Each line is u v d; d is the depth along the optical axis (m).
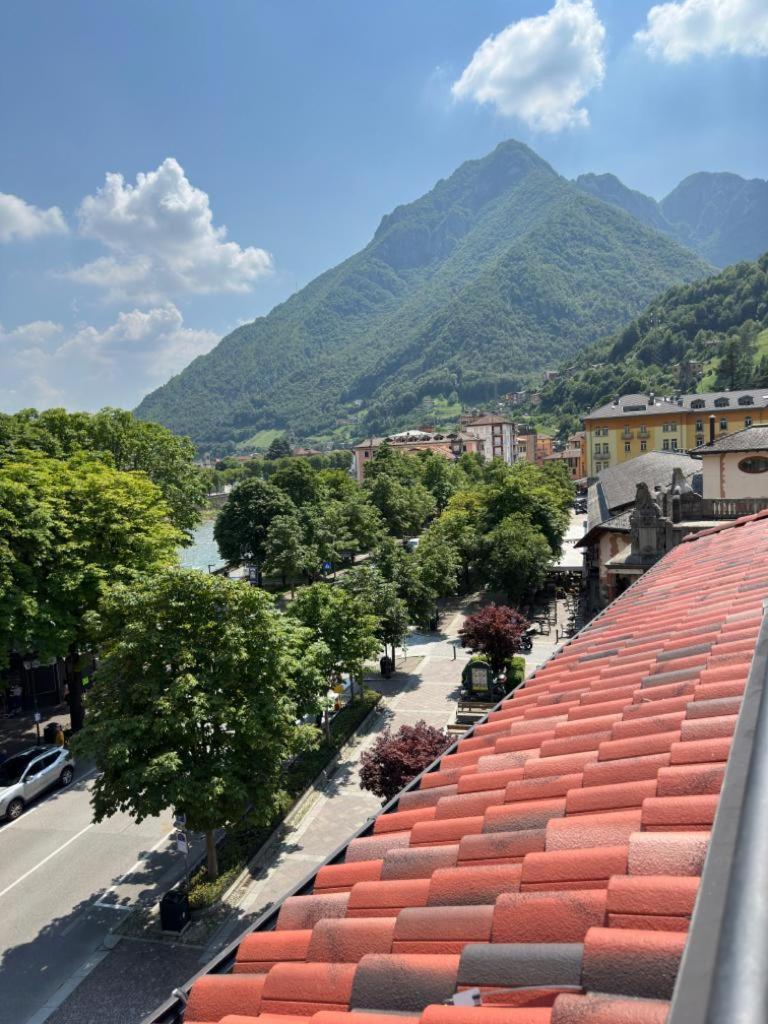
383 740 23.62
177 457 60.78
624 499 51.12
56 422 53.09
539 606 60.78
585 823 5.49
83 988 17.80
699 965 1.86
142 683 18.80
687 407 129.00
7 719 39.03
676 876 4.33
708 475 46.25
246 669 20.06
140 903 21.28
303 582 82.38
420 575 48.66
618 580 36.31
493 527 66.31
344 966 4.88
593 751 7.07
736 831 2.48
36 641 31.06
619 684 9.33
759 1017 1.48
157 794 17.83
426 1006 4.15
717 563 16.48
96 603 32.84
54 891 22.09
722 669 8.11
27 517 31.11
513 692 11.19
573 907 4.37
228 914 20.52
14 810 27.05
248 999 5.13
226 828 22.42
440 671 44.66
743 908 1.97
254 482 83.56
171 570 19.95
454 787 7.52
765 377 184.50
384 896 5.71
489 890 5.14
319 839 24.62
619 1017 3.19
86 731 18.67
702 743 6.12
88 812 27.41
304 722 34.03
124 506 35.81
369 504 97.00
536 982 3.85
